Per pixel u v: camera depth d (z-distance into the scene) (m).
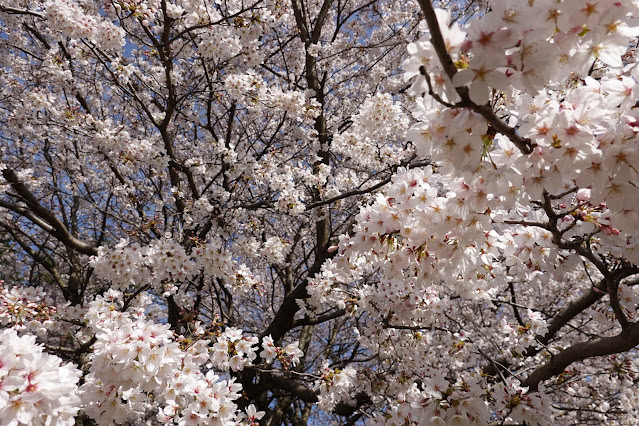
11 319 4.22
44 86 6.66
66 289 7.44
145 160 5.39
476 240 2.07
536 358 5.78
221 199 5.76
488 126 1.53
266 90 5.66
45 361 1.74
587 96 1.58
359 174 7.25
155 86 6.72
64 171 7.54
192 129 8.27
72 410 1.88
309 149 7.48
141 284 4.64
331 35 9.86
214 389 2.83
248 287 4.75
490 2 1.19
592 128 1.53
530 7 1.17
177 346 2.53
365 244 2.35
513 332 4.20
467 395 2.61
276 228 8.56
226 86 5.12
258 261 8.70
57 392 1.73
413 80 1.45
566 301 7.11
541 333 4.12
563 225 2.50
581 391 6.38
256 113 6.65
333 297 5.11
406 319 4.42
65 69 6.21
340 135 5.96
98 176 8.56
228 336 3.76
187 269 4.43
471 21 1.18
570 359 3.23
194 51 6.11
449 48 1.24
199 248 4.49
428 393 2.69
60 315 4.74
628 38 1.38
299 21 7.80
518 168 1.65
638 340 2.71
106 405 2.60
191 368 2.83
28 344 1.76
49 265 7.43
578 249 2.22
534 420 2.77
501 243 2.32
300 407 9.29
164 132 5.52
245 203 6.15
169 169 6.57
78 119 5.53
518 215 2.59
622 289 3.18
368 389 5.09
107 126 5.60
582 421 6.49
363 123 4.75
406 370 4.89
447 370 5.25
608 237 2.15
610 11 1.26
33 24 6.90
